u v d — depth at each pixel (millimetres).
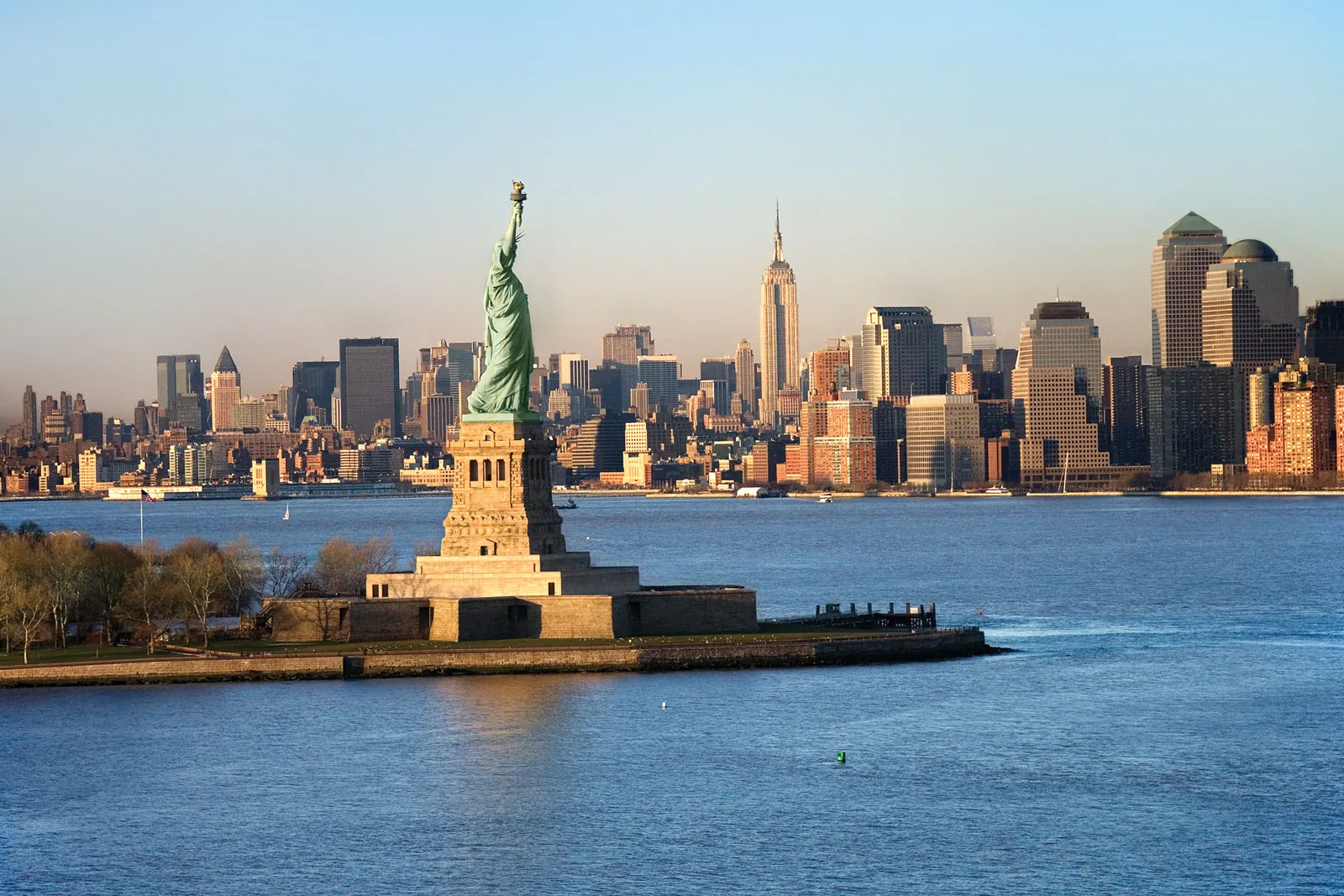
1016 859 188375
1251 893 177625
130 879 185750
